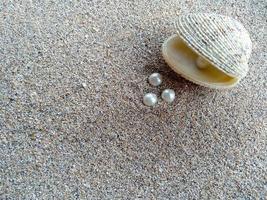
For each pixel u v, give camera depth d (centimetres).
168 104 20
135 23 22
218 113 20
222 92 21
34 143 18
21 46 21
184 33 19
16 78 20
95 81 20
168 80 21
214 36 19
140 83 20
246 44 19
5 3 22
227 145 19
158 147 19
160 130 19
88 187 18
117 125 19
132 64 21
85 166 18
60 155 18
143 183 18
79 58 21
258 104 21
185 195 18
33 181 18
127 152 19
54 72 20
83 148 19
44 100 20
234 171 19
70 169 18
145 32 22
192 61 20
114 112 20
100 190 18
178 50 20
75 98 20
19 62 20
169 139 19
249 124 20
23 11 22
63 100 20
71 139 19
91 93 20
